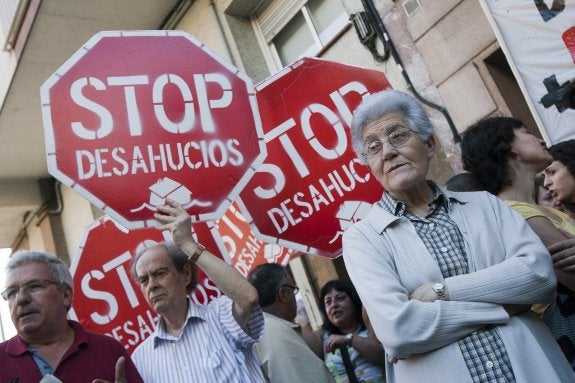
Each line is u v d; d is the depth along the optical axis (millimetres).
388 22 4973
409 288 1488
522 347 1331
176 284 2375
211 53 2234
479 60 4359
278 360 2516
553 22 3723
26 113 7832
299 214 2338
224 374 2170
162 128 2068
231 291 2160
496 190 1965
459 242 1527
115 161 1979
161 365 2271
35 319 1989
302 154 2406
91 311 2543
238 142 2154
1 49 7398
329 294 3236
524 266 1383
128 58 2121
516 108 4297
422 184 1656
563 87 3662
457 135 4492
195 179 2057
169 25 7211
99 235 2650
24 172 9641
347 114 2449
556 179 2229
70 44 6922
